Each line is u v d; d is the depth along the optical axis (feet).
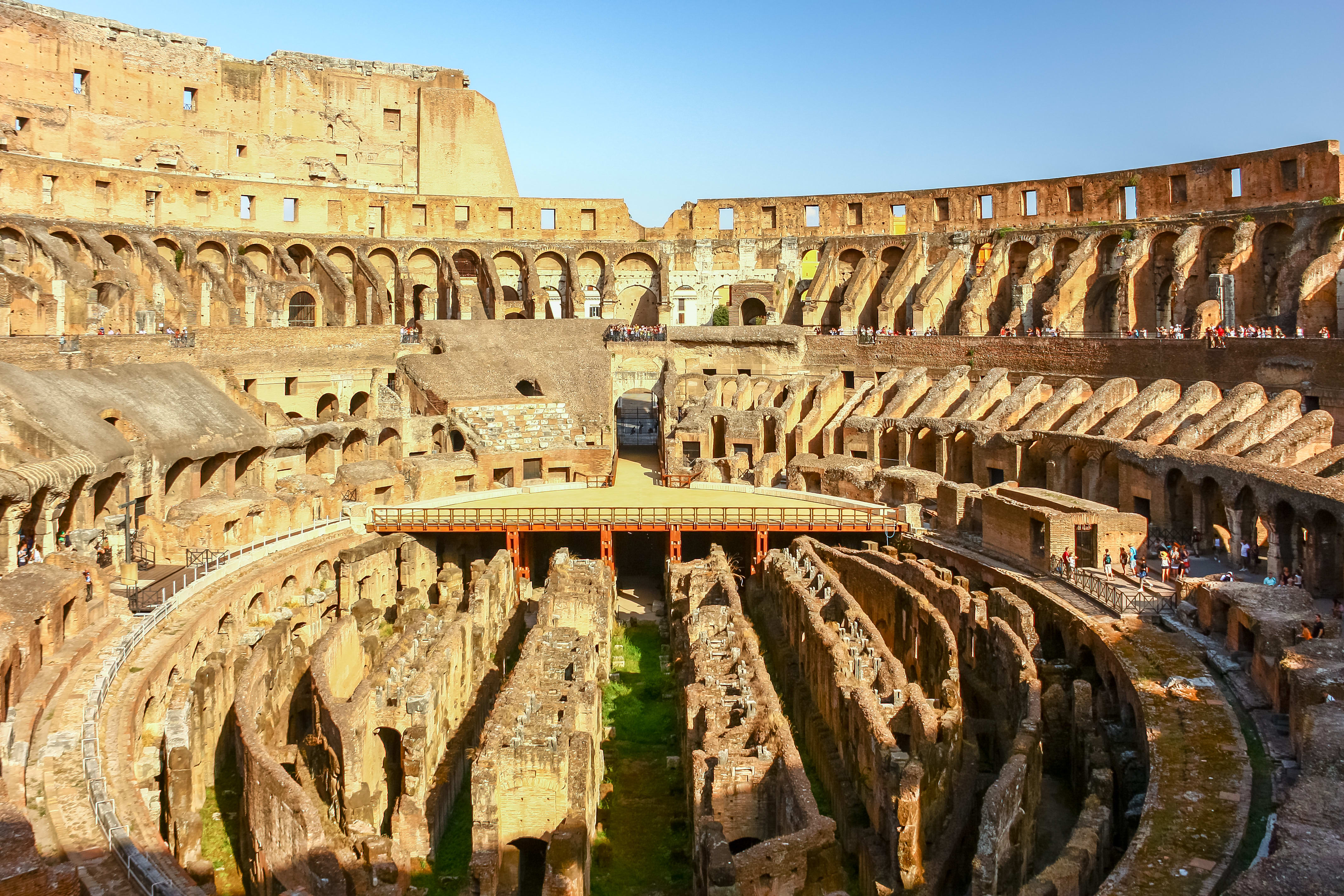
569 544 227.61
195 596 156.04
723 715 115.24
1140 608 143.54
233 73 320.91
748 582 207.41
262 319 277.64
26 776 95.55
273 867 95.09
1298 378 191.42
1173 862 81.92
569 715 107.34
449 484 236.63
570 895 88.07
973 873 86.22
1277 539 149.18
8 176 251.19
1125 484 189.26
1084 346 239.30
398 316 321.73
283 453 231.30
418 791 108.27
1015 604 148.46
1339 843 70.18
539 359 290.76
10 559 154.51
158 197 282.97
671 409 279.69
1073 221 293.84
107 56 294.66
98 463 176.14
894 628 166.61
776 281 324.60
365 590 190.90
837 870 86.53
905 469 226.79
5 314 215.51
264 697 132.05
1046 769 123.75
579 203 338.54
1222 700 113.09
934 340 274.57
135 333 244.42
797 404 277.64
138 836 86.74
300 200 307.78
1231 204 258.98
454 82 354.33
